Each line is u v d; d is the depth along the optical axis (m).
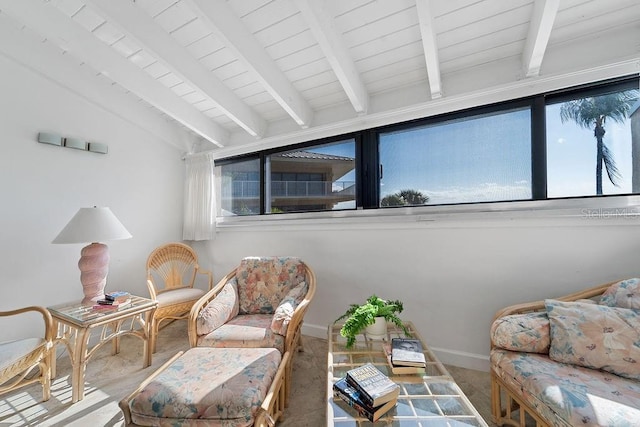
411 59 2.08
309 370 2.10
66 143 2.47
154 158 3.20
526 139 1.98
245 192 3.30
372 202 2.52
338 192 2.72
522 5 1.61
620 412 0.96
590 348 1.25
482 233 2.02
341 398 1.16
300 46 2.05
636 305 1.34
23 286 2.26
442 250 2.15
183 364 1.44
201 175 3.32
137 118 2.92
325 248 2.64
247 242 3.12
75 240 1.97
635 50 1.65
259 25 1.89
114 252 2.83
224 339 1.72
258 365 1.42
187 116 2.82
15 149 2.23
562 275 1.80
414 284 2.24
